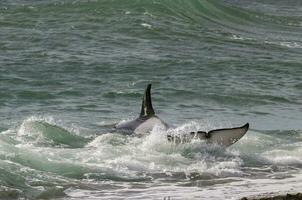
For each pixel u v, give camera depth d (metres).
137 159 49.03
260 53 113.25
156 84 84.81
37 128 54.59
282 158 52.66
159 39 118.25
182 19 139.00
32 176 43.66
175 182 45.25
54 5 139.25
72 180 44.03
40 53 99.88
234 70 96.50
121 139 53.31
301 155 53.84
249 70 97.31
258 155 53.00
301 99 81.31
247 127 52.53
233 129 52.41
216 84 86.44
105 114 67.75
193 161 49.88
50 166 45.78
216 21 150.62
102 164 47.50
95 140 53.22
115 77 87.62
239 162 50.72
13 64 91.88
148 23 128.75
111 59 98.00
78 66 92.56
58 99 74.88
